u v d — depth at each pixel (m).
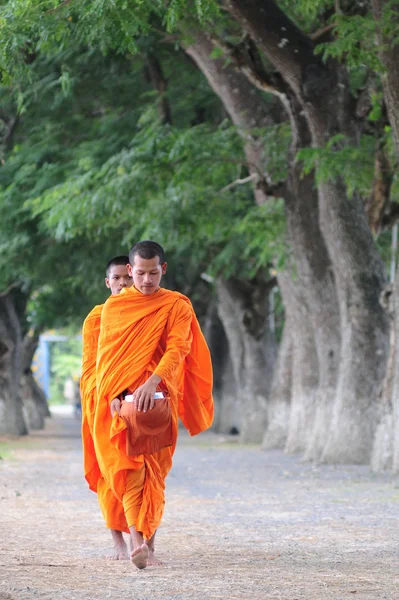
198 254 67.56
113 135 58.91
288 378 65.94
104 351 19.30
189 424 20.28
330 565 19.59
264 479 42.19
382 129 46.34
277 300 90.38
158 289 19.70
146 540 19.14
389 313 43.00
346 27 34.22
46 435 90.44
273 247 53.88
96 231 62.88
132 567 19.34
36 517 28.34
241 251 66.44
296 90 42.84
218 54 44.03
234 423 94.38
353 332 48.78
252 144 51.47
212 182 51.97
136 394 18.55
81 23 30.30
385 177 46.81
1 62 29.73
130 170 51.81
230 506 31.52
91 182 53.41
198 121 62.50
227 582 17.62
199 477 43.59
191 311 19.73
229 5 39.09
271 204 53.50
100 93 60.16
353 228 46.44
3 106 60.12
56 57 52.59
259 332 78.31
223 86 52.41
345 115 45.84
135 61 58.75
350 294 48.50
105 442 19.23
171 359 18.91
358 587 17.14
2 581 17.55
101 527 26.11
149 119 54.19
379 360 48.66
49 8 29.66
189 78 60.97
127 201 52.09
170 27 29.86
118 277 21.16
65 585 17.27
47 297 89.19
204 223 54.31
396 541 23.22
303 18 44.41
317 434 52.72
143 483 19.17
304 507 31.11
